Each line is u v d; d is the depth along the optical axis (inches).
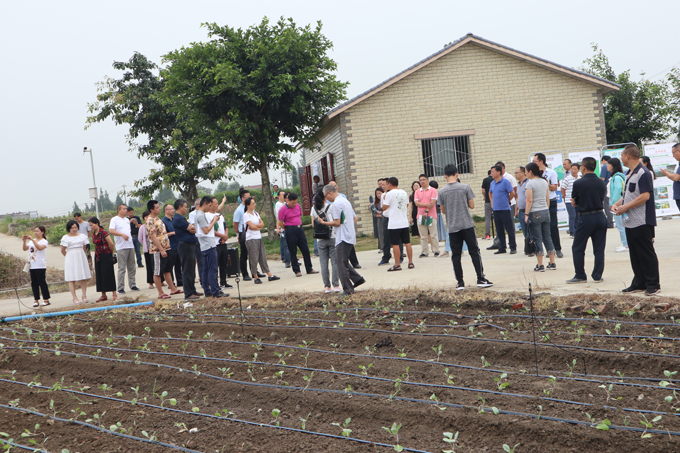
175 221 387.9
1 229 1888.5
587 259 386.6
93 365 249.1
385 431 163.9
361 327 271.3
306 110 813.2
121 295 462.0
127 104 1134.4
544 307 257.4
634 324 222.1
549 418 155.2
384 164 791.1
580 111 798.5
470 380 192.4
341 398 185.9
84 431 175.6
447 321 265.9
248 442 161.9
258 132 814.5
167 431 173.0
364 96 775.7
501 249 458.3
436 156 798.5
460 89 794.2
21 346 293.0
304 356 235.5
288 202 454.3
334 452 152.0
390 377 203.0
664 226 557.9
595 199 292.8
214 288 384.2
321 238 351.6
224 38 804.6
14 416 191.3
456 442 153.0
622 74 1092.5
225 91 776.3
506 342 220.8
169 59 788.0
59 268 784.3
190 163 1182.3
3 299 541.3
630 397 166.9
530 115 797.9
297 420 176.2
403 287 336.8
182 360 246.2
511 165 797.9
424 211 481.7
